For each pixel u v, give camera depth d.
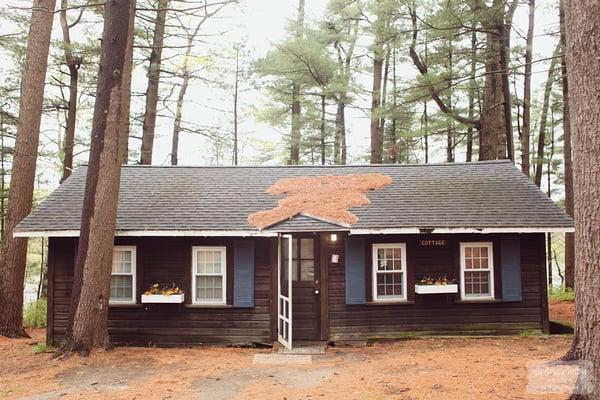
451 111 21.33
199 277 13.02
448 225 12.48
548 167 30.39
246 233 12.37
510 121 18.30
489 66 19.08
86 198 10.87
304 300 12.98
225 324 12.80
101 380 8.98
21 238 13.88
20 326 13.91
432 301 13.02
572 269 19.36
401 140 28.64
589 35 6.30
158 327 12.80
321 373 9.52
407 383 8.30
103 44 10.95
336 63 25.62
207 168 16.30
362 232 12.32
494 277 13.12
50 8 14.20
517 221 12.67
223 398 7.84
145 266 12.97
